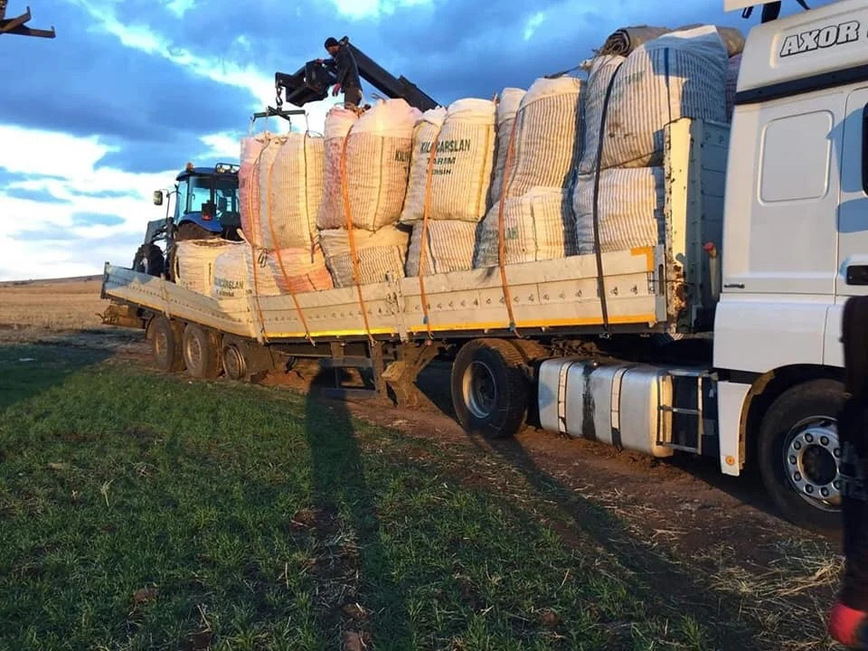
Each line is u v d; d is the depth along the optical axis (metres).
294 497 5.79
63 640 3.69
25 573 4.54
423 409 10.16
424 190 8.52
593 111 6.90
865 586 2.10
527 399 8.05
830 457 4.90
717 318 5.45
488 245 7.77
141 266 17.58
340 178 9.26
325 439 8.07
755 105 5.27
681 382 6.16
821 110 4.92
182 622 3.83
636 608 3.91
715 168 6.21
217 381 13.58
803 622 3.80
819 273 4.92
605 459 7.19
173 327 15.02
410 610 3.85
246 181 11.31
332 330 10.36
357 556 4.70
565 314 6.95
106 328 27.66
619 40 7.18
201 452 7.60
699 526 5.27
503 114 8.02
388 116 9.05
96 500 5.90
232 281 12.42
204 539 4.89
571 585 4.20
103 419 9.30
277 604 4.01
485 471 6.80
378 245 9.30
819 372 5.12
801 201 5.00
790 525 5.21
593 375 6.98
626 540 5.01
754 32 5.30
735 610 3.96
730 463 5.48
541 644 3.50
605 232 6.46
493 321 7.80
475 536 4.95
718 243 6.25
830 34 4.88
